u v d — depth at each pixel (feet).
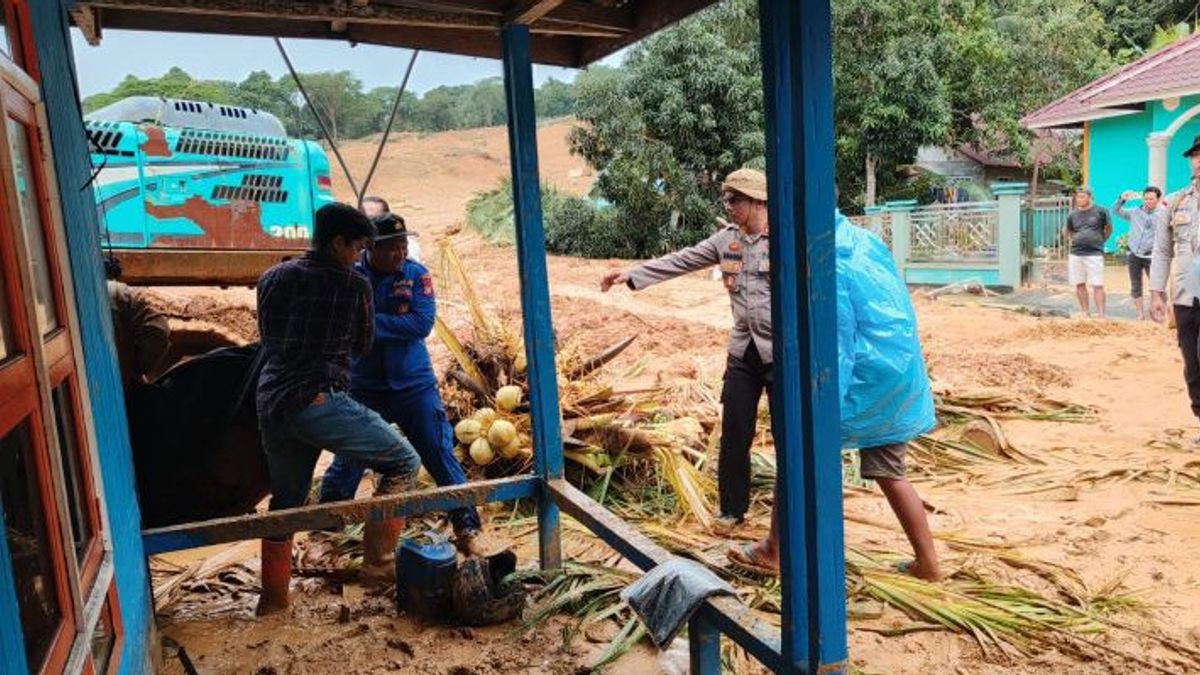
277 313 12.87
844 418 13.12
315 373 12.89
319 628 13.15
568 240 78.89
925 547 13.82
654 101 74.33
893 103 78.38
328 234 12.92
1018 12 94.99
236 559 15.74
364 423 13.25
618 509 17.98
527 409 19.44
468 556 15.85
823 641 8.66
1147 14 123.24
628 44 13.99
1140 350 33.22
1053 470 19.63
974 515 17.13
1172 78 60.80
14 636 5.68
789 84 8.39
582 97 75.87
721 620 10.08
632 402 20.43
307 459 13.67
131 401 13.82
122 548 10.21
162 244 22.58
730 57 73.82
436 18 13.23
